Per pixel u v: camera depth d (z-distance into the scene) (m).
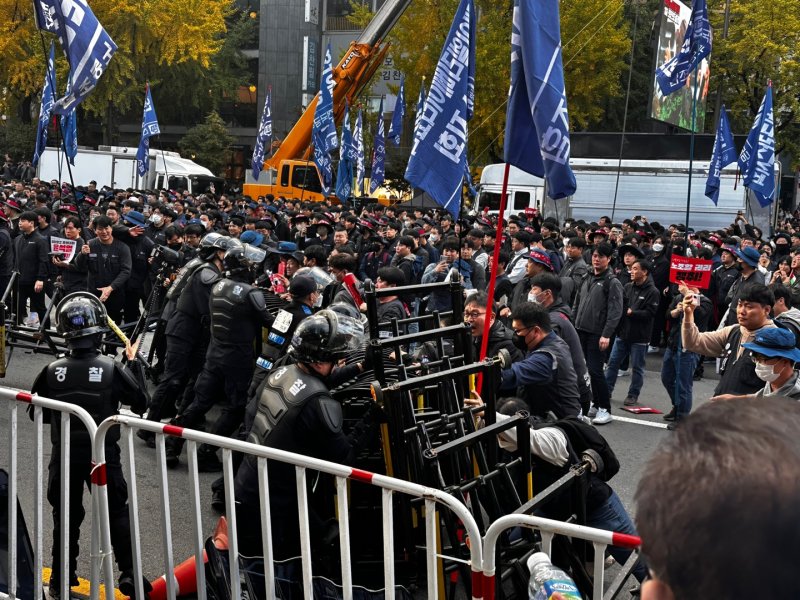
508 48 29.52
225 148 45.09
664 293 13.02
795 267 9.92
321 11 48.88
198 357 7.54
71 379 4.30
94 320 4.36
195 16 36.34
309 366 4.18
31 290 11.24
